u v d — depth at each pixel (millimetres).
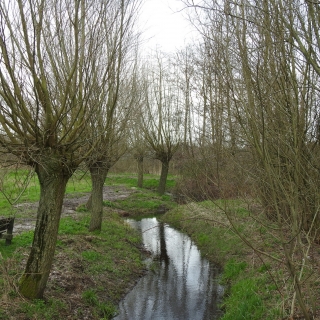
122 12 6887
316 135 5914
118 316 8008
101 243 11898
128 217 21094
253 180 6047
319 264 7172
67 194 23828
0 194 18781
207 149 6594
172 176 35812
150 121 27234
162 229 17766
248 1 5402
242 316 7141
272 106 5242
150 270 11445
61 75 7027
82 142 6559
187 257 12984
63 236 11094
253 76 5238
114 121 9484
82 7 6473
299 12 5070
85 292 8062
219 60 5539
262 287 7941
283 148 5117
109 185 33312
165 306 8695
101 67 7562
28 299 6516
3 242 9477
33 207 17078
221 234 13641
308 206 5465
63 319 6676
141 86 18562
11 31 5652
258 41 5301
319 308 6027
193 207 14211
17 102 5910
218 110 6559
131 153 28766
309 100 5844
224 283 10062
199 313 8336
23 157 5832
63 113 6477
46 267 6641
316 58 5066
